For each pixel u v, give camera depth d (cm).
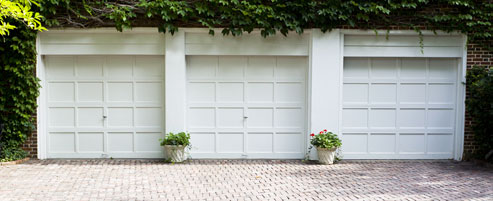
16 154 777
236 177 677
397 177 684
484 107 794
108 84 815
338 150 820
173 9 746
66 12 773
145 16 762
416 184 639
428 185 633
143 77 815
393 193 587
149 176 676
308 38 809
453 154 841
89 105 815
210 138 826
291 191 595
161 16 778
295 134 832
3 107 776
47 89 810
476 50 811
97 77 813
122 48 794
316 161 810
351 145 837
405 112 838
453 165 784
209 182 642
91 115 817
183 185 623
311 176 688
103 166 748
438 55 818
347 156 837
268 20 778
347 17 775
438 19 785
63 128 814
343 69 830
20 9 559
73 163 771
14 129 782
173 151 775
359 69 831
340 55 807
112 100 816
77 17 775
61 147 816
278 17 766
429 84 836
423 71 835
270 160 820
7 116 782
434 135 841
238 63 822
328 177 681
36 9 752
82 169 721
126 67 814
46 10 755
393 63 832
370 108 834
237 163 787
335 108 807
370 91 833
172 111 796
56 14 771
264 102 827
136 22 781
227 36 800
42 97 805
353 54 816
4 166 735
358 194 581
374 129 836
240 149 829
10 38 758
